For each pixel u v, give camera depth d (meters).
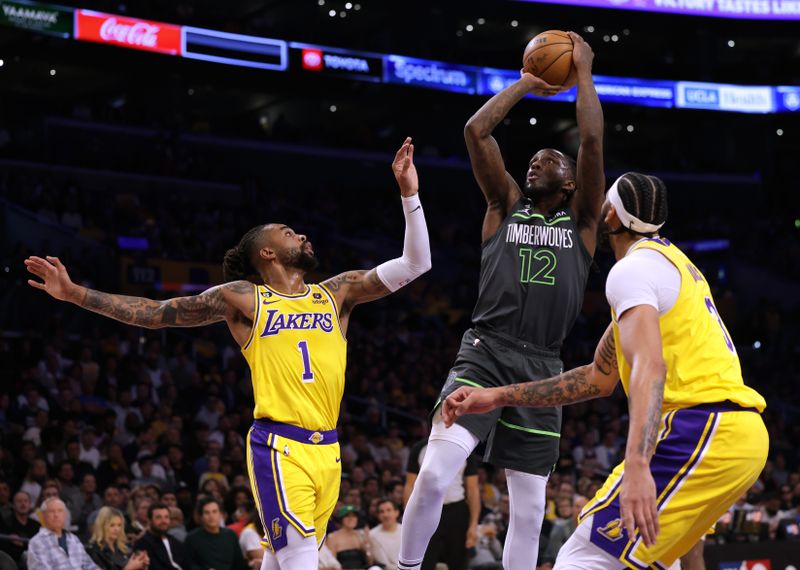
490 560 9.35
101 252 20.14
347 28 31.47
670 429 3.23
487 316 4.52
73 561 7.73
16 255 17.53
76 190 22.39
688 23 28.59
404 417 16.06
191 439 12.50
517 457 4.48
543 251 4.51
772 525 10.33
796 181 32.25
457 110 30.88
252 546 8.46
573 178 4.64
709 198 30.91
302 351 4.26
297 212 25.67
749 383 21.75
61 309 17.08
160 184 24.94
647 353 3.07
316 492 4.25
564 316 4.52
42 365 14.13
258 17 30.70
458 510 7.74
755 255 27.72
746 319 25.53
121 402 13.19
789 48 32.47
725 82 29.55
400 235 27.23
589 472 12.84
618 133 34.00
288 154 28.36
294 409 4.21
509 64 28.05
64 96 30.39
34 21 22.11
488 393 3.58
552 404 3.58
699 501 3.21
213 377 14.93
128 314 4.17
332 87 26.52
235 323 4.32
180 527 9.06
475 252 26.83
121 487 10.20
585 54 4.67
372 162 29.52
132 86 27.64
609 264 26.55
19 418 12.29
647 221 3.40
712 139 31.66
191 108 32.06
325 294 4.42
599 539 3.26
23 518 8.83
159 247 21.12
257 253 4.40
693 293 3.28
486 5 27.45
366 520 9.77
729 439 3.21
